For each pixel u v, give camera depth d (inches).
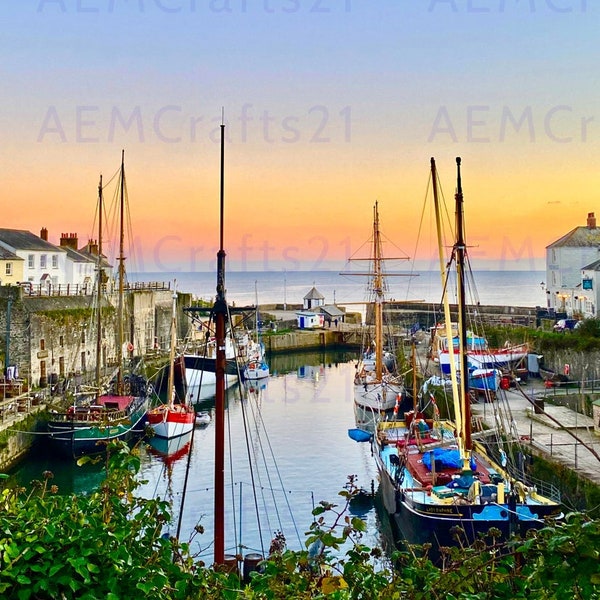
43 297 1920.5
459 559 284.4
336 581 291.7
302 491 1197.7
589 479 921.5
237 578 297.3
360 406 1849.2
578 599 234.7
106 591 251.8
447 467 977.5
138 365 2247.8
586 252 2377.0
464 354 1008.2
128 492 318.0
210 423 1800.0
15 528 263.9
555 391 1557.6
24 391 1620.3
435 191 1119.0
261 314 4156.0
